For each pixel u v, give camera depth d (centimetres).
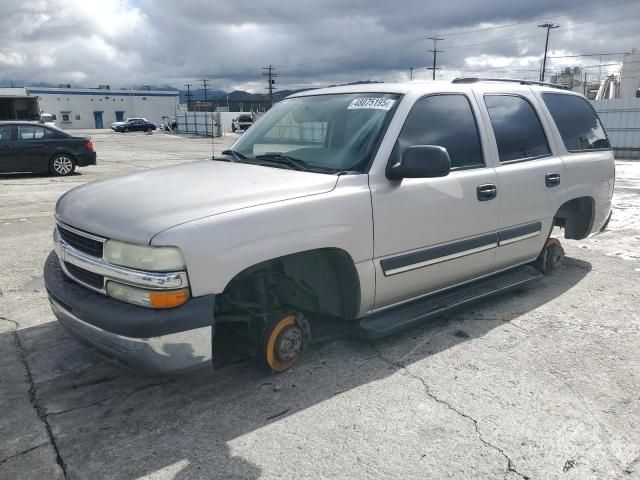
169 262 265
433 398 319
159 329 265
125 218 281
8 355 370
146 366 270
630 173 1559
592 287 514
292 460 264
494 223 419
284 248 299
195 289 271
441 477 253
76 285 309
